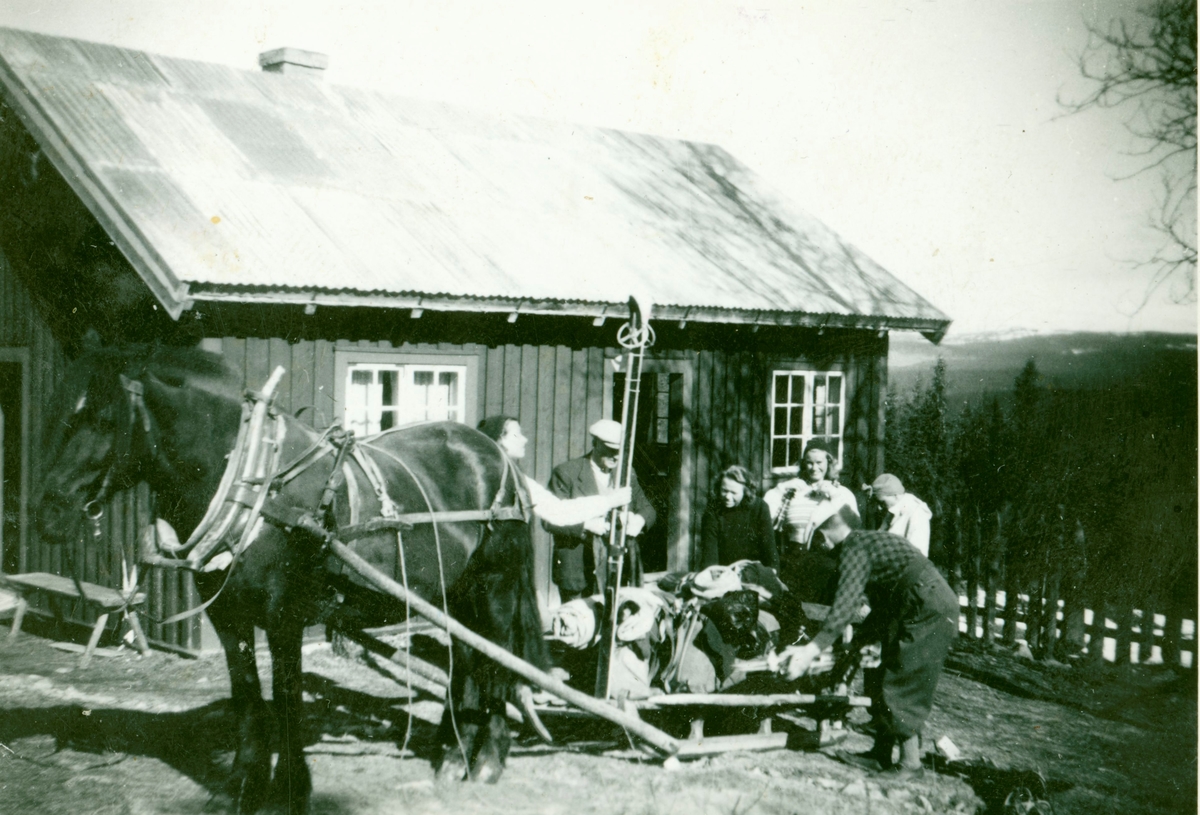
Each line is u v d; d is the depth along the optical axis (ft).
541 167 36.06
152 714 18.99
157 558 12.83
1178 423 38.40
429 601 15.44
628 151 42.19
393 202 28.19
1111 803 16.37
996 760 18.44
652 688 17.11
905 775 16.71
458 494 15.94
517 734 18.19
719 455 33.76
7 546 28.96
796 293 34.40
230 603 13.30
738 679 17.31
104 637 25.21
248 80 32.35
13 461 28.84
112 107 26.30
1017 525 28.48
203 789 15.03
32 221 26.37
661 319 29.45
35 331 26.45
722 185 43.16
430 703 20.38
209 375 13.51
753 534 22.54
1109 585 26.63
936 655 16.48
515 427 21.72
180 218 22.31
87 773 15.66
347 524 14.12
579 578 23.15
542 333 29.01
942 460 42.60
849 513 21.21
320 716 19.22
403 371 26.45
